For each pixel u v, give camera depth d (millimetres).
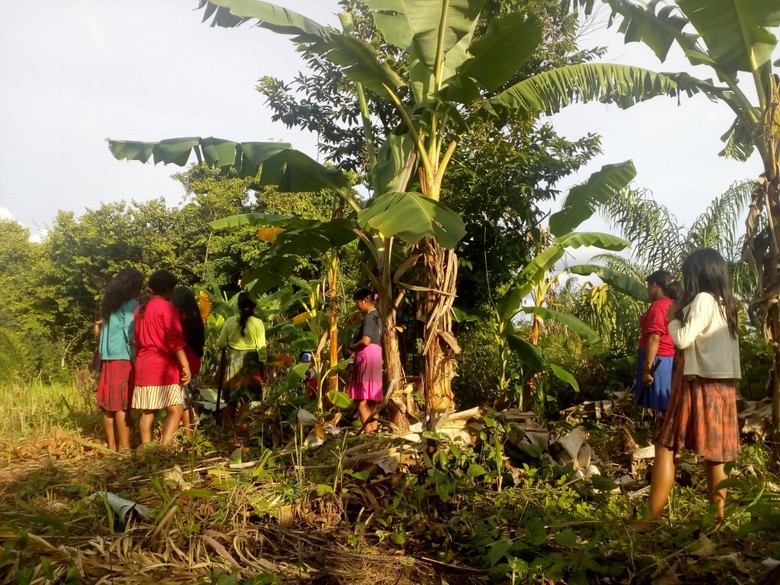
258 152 5512
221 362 6645
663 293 5625
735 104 5648
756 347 6797
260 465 4043
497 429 4344
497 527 3424
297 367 6543
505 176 8703
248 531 3381
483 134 8750
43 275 25375
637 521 3273
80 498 3727
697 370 3500
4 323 15477
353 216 7547
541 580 2891
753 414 5555
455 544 3484
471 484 4078
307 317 7582
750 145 6809
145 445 4926
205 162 5461
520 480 4258
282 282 6824
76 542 3066
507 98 6203
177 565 2883
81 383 9031
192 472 3883
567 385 8336
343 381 8250
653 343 5465
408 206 4531
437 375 4426
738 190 9258
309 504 3811
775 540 3045
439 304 4418
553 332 11195
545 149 9070
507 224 9164
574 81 6160
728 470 3174
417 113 5945
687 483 4441
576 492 4008
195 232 27016
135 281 5477
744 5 4883
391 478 4172
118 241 25891
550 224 7590
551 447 4828
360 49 5246
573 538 2949
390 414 5734
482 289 9008
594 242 7531
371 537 3590
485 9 8070
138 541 3082
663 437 3578
